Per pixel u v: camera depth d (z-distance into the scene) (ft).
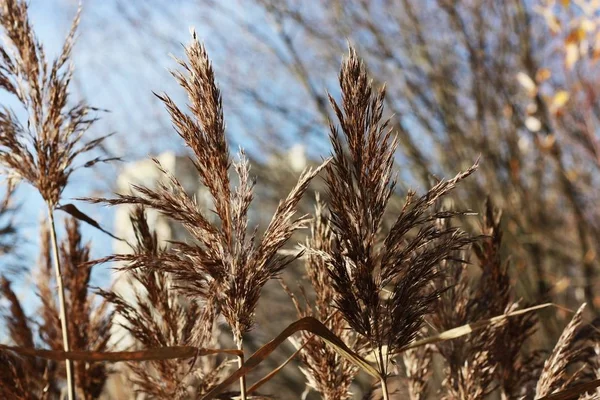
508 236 16.55
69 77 3.96
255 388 3.32
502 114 17.88
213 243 3.29
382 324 3.29
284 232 3.28
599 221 16.66
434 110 18.33
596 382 3.21
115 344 4.52
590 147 14.07
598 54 12.92
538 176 17.70
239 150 3.36
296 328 3.14
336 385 3.74
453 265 4.25
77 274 4.59
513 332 4.25
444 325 4.16
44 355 2.87
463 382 4.00
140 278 3.90
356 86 3.28
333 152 3.29
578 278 16.08
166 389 3.88
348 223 3.28
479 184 17.31
